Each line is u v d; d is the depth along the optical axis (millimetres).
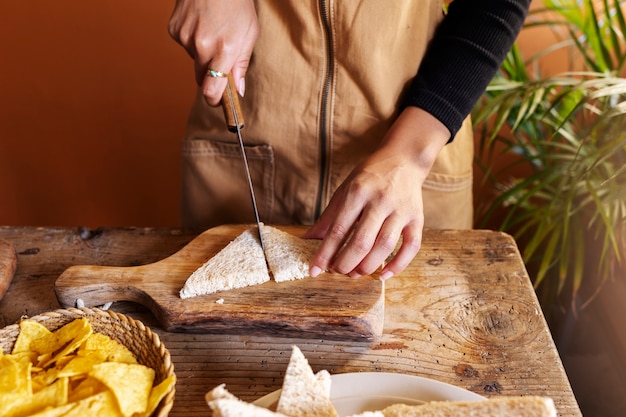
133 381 606
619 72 1106
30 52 1396
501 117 1067
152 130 1506
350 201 728
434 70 828
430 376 686
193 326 722
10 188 1563
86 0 1339
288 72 869
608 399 1138
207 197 1006
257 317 708
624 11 1274
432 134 795
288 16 840
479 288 781
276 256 765
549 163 1219
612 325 1158
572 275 1234
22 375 614
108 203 1604
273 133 919
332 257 738
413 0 833
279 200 984
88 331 650
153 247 856
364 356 707
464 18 834
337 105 883
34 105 1461
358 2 810
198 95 972
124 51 1401
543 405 571
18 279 812
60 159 1533
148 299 742
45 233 877
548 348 709
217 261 768
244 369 698
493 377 682
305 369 604
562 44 1241
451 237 856
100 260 838
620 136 971
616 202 1040
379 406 625
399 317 747
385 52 839
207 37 788
